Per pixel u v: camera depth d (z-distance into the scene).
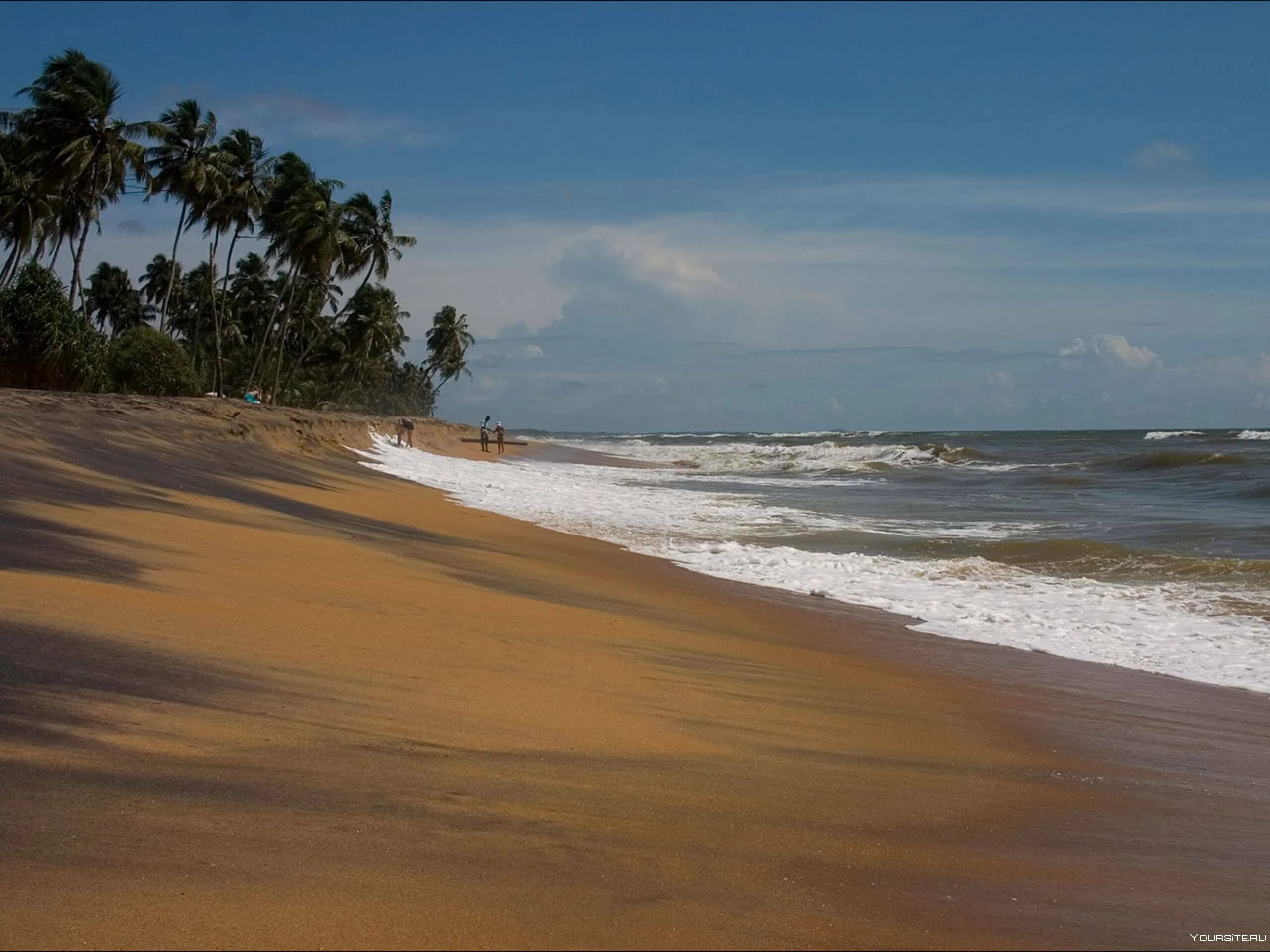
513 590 11.95
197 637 6.72
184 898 3.16
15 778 3.95
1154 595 14.14
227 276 60.59
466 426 96.69
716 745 6.16
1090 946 3.62
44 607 6.64
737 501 29.33
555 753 5.45
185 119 47.28
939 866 4.39
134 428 21.30
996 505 28.05
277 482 20.64
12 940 2.82
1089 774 6.52
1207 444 71.38
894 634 11.74
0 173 40.22
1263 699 9.09
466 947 3.04
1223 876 4.62
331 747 4.94
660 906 3.53
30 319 32.19
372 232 65.69
